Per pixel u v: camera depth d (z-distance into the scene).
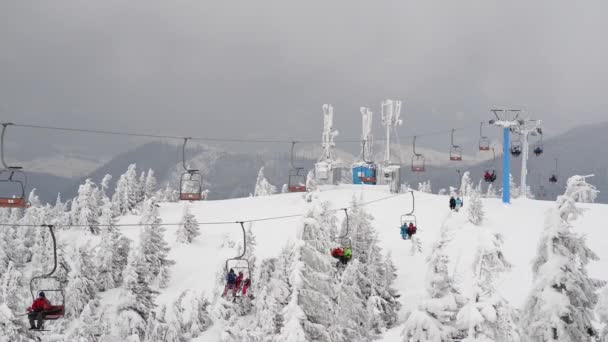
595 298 17.06
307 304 25.09
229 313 48.53
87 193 90.62
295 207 88.12
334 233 52.38
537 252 17.78
